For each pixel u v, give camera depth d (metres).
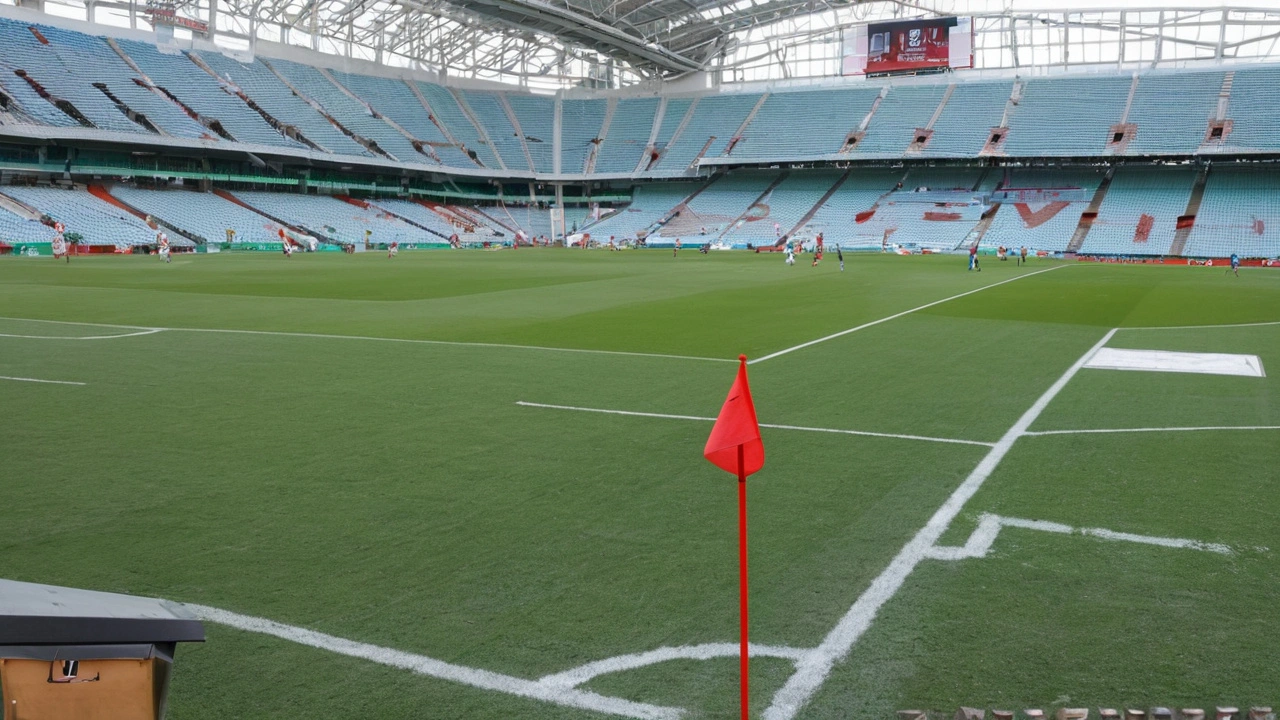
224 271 43.03
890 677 4.79
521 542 6.85
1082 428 10.79
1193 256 64.38
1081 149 74.00
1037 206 75.44
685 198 93.00
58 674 2.99
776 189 89.44
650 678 4.79
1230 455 9.52
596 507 7.71
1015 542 6.85
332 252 71.25
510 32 84.50
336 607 5.66
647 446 9.86
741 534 4.33
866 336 19.80
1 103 57.50
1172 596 5.82
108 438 10.19
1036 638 5.23
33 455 9.44
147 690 3.10
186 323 21.75
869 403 12.30
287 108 78.31
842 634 5.29
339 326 21.36
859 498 7.98
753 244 81.56
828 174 89.81
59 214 60.22
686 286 35.50
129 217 63.78
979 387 13.56
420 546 6.76
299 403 12.20
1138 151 71.56
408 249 79.06
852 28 85.62
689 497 8.00
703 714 4.44
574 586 6.00
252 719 4.34
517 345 18.17
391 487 8.30
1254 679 4.72
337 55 88.12
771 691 4.65
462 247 84.25
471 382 13.86
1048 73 83.81
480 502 7.84
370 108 86.44
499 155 93.25
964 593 5.88
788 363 15.93
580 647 5.13
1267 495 8.05
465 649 5.10
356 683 4.72
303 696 4.58
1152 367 15.55
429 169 85.19
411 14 83.94
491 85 100.25
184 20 75.75
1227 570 6.27
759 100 93.62
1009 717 4.31
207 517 7.44
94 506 7.72
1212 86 74.75
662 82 99.00
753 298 29.86
